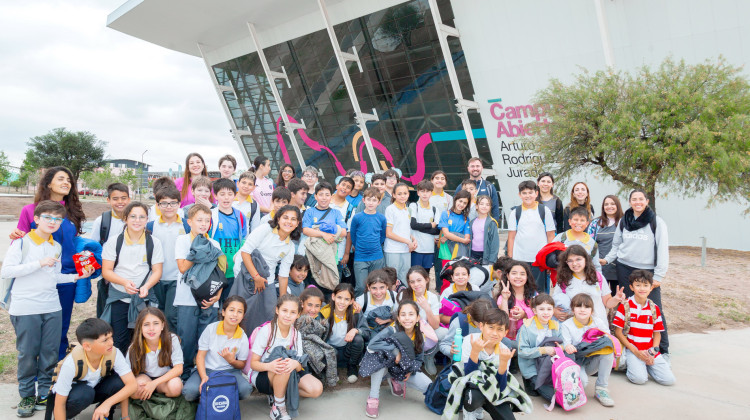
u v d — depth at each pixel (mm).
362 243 5586
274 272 4445
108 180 57719
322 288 5125
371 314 4395
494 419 3498
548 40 16188
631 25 14562
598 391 4098
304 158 27266
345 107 23938
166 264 4297
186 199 5660
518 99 17688
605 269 5613
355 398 4078
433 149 21031
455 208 6078
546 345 4113
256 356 3719
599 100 12133
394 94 21516
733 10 12742
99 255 4070
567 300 4758
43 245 3713
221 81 31031
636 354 4562
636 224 5078
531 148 14008
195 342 4086
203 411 3342
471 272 5250
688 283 9086
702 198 14312
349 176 6312
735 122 10234
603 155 12523
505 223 19516
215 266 3990
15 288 3574
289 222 4281
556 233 6258
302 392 3877
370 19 20656
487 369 3484
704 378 4598
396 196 5789
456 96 18375
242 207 5320
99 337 3148
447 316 4672
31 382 3613
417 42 19719
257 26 24844
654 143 11453
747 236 13781
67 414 3230
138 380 3457
